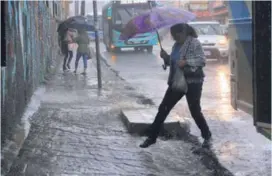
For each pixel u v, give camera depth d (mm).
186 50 6105
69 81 14938
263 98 3854
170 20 6613
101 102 10500
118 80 15406
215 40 22359
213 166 5629
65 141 6910
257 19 3816
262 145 6191
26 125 7492
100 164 5879
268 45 3744
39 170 5539
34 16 11180
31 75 10188
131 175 5484
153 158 6152
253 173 5176
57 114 8898
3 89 5906
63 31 18625
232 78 5809
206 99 10789
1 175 5055
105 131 7590
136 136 7324
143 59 25641
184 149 6543
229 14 5711
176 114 8086
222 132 7004
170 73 6359
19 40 7770
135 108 9438
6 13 5988
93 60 24969
